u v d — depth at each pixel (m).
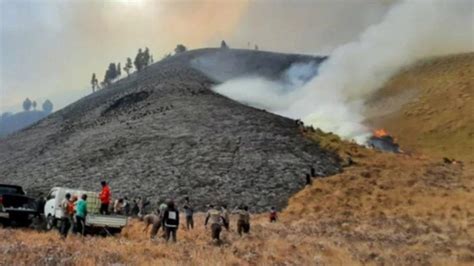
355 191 52.41
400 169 61.31
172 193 54.34
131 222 33.03
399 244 24.00
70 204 22.27
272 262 16.47
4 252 14.96
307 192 53.38
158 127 80.69
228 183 56.53
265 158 63.53
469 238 27.00
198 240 23.69
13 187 28.03
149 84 135.12
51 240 20.23
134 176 60.47
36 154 88.88
